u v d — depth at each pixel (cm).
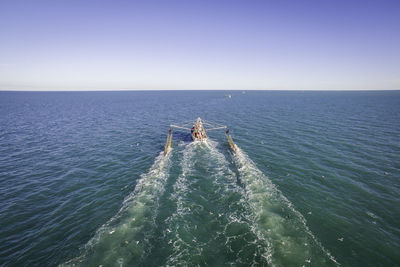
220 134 4372
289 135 4134
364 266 1237
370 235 1487
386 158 2884
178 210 1762
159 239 1434
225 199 1923
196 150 3347
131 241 1412
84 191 2134
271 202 1869
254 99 14450
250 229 1520
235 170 2547
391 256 1309
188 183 2241
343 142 3622
